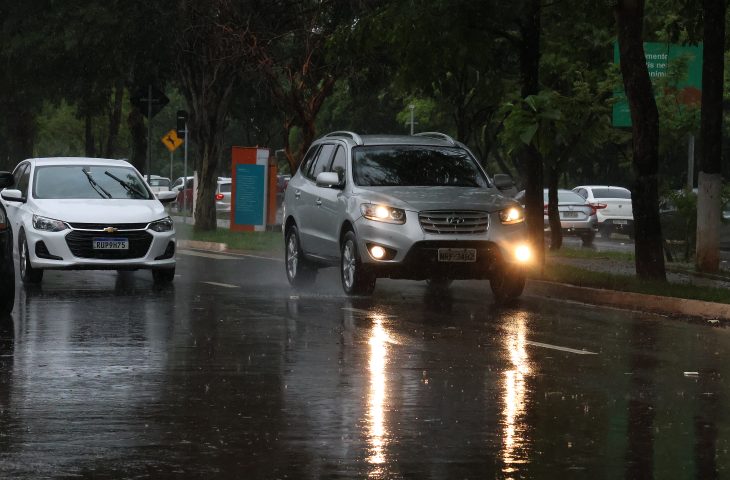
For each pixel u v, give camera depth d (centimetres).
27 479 791
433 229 1962
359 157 2122
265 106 4781
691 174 4006
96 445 892
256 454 865
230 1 3691
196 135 4188
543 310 1881
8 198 2227
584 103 3064
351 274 2030
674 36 2672
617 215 4897
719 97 2569
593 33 3044
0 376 1198
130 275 2417
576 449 889
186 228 4516
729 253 4075
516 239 1994
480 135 4359
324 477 799
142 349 1391
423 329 1603
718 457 868
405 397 1097
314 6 3672
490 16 2378
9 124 5959
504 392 1129
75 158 2369
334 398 1089
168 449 880
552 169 3516
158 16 3888
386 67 3691
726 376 1241
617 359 1355
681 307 1895
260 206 4278
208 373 1226
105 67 4347
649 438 931
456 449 884
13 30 4341
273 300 1966
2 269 1667
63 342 1444
